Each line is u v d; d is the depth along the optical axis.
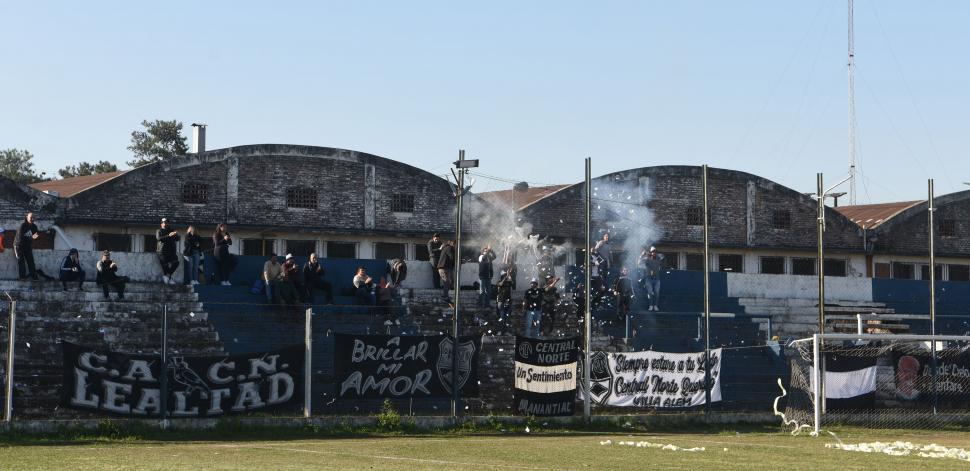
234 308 41.84
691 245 63.06
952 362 43.69
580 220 61.19
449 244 46.62
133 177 51.97
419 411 37.84
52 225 49.94
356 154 56.94
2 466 22.45
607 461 25.17
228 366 32.62
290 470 21.89
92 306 39.47
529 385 36.75
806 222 66.38
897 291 59.75
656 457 26.39
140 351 38.31
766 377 45.50
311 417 33.59
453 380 35.91
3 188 48.94
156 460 23.98
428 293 47.50
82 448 27.39
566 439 32.53
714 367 40.50
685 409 39.78
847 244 66.94
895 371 42.69
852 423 40.91
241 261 46.16
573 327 47.88
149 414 31.34
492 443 30.47
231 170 54.16
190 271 43.03
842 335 37.81
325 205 56.16
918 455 27.88
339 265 48.06
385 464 23.66
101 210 51.19
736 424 39.84
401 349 35.50
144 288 41.88
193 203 53.31
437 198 58.47
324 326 42.66
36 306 38.41
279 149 55.25
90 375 30.61
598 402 38.47
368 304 44.41
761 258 65.56
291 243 55.59
